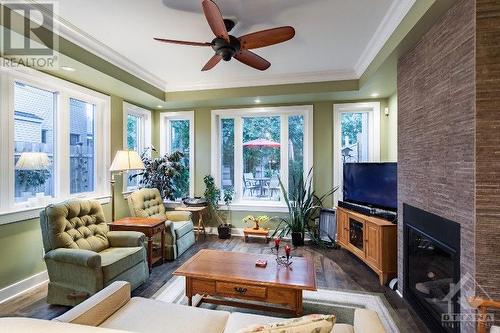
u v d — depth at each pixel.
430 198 2.09
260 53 3.10
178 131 5.11
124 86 3.52
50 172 3.14
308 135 4.52
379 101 4.24
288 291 2.00
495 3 1.53
